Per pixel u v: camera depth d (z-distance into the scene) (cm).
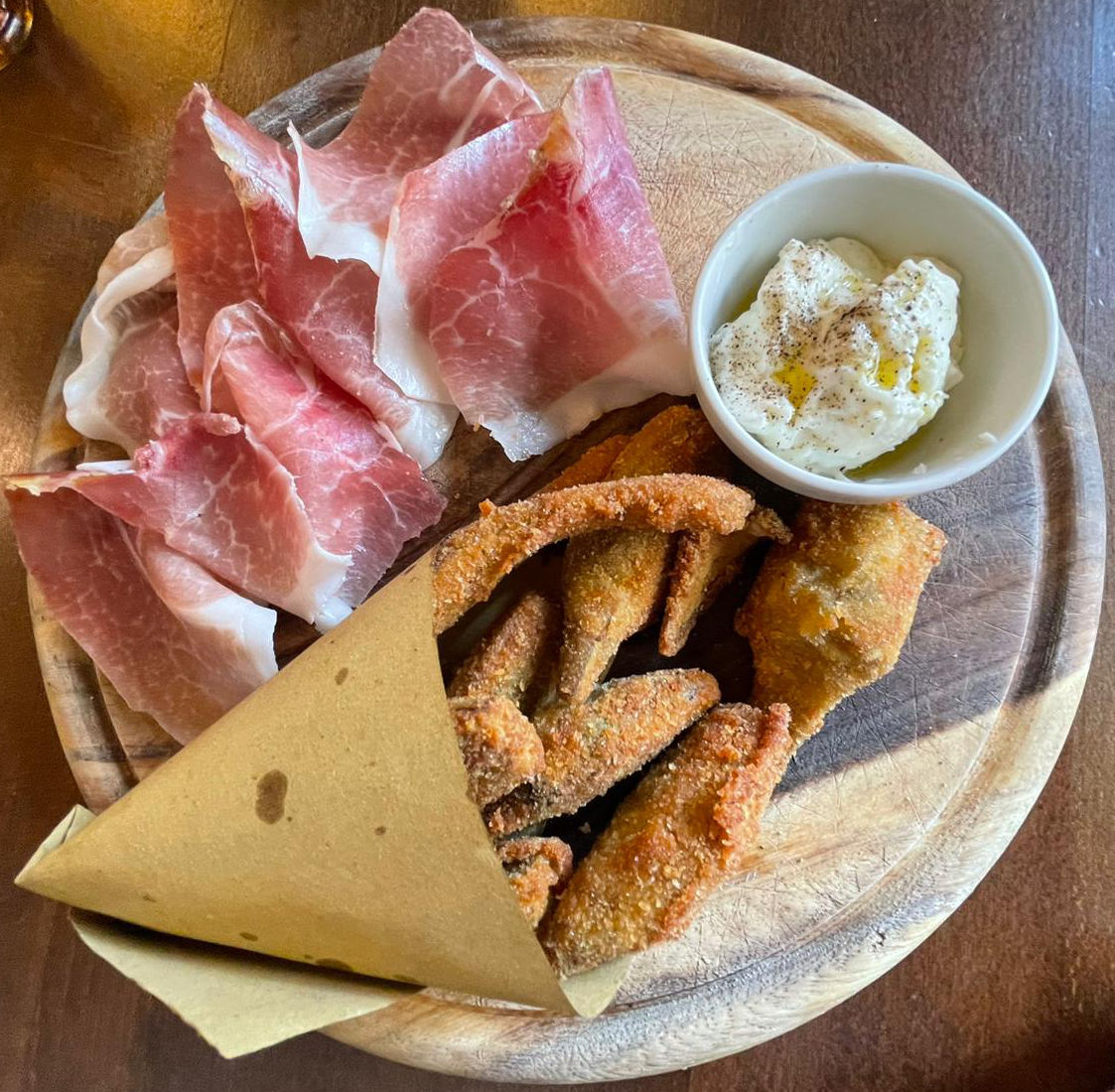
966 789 30
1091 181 37
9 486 30
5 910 35
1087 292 37
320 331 32
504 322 32
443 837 24
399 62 33
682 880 27
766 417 28
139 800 26
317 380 33
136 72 39
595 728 28
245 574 31
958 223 29
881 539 28
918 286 28
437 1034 29
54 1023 35
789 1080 35
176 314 34
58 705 32
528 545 27
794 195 29
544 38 35
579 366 32
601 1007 26
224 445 32
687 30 38
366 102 34
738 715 29
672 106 35
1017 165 37
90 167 39
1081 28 38
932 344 27
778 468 27
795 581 28
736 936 29
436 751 24
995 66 38
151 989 25
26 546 32
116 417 33
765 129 34
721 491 27
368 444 32
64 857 27
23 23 40
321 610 31
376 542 32
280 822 25
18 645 36
